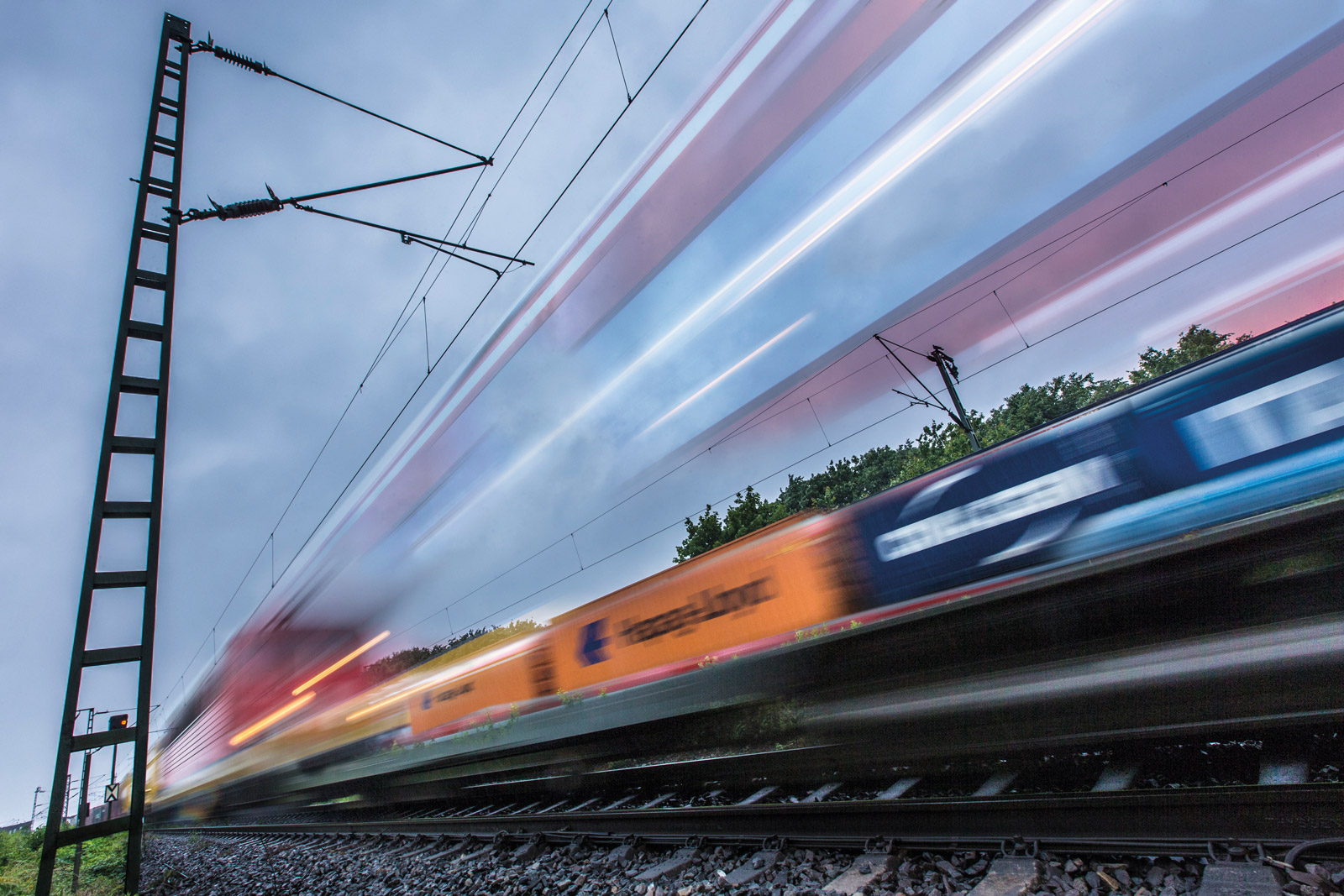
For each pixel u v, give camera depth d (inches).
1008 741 173.6
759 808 176.2
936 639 202.5
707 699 274.5
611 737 322.3
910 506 211.6
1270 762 126.6
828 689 232.2
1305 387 140.1
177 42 353.4
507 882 202.7
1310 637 137.8
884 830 153.0
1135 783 140.6
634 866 188.5
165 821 1084.5
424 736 473.7
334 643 609.6
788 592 248.7
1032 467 183.0
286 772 636.1
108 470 267.0
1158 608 162.6
